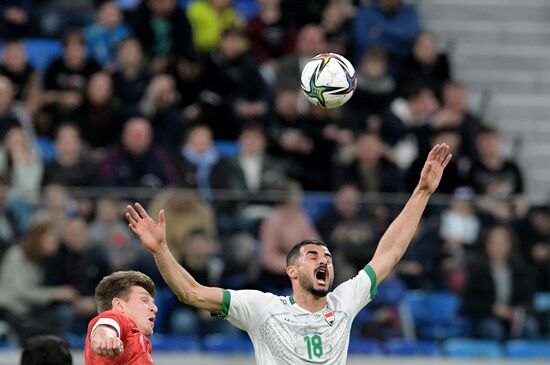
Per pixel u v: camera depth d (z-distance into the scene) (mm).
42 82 65438
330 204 53312
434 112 67125
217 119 66312
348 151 61656
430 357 53250
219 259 52125
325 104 35250
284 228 52719
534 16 80500
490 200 54969
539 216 55156
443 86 70750
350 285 32656
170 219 52094
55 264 51000
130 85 65625
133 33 69812
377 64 68938
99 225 51562
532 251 54812
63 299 50812
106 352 27297
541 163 72938
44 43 72250
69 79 65250
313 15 72625
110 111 63188
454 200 54812
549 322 54438
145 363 28984
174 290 30812
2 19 71500
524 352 54031
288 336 31219
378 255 33469
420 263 53938
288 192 53219
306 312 31547
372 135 60031
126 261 51344
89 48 69938
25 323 50031
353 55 72688
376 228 53125
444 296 53906
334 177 60062
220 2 72250
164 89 63062
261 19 72188
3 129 59906
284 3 72562
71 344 50406
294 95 63312
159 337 51906
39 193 51500
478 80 77000
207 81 67250
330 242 52594
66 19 72938
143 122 57000
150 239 30500
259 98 67625
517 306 54344
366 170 59875
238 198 52938
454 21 79562
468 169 62531
